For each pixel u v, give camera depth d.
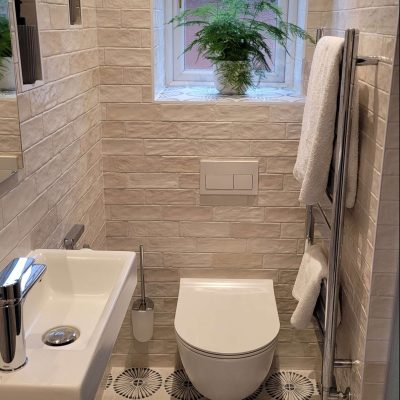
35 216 1.45
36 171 1.45
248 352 1.82
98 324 1.10
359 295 1.66
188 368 1.92
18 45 1.33
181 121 2.16
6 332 0.96
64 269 1.47
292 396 2.31
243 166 2.20
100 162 2.19
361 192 1.64
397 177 1.37
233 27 2.23
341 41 1.52
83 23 1.87
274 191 2.24
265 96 2.28
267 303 2.12
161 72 2.38
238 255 2.33
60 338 1.26
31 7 1.39
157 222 2.30
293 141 2.17
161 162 2.21
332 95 1.54
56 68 1.59
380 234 1.43
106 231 2.31
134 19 2.05
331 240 1.63
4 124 1.24
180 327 1.96
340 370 1.98
